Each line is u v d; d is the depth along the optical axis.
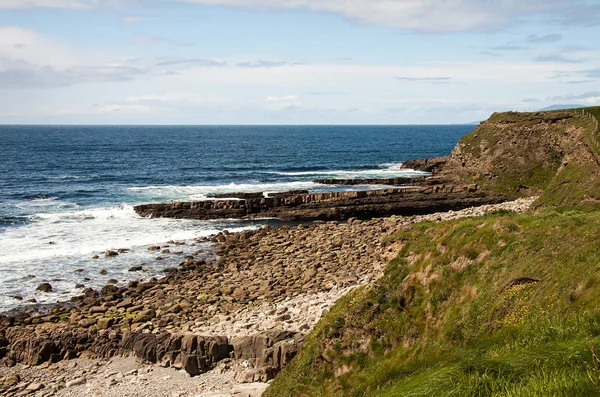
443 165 108.38
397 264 25.77
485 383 11.98
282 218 68.50
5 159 134.75
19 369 29.56
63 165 122.69
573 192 55.53
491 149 88.88
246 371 27.67
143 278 44.41
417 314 23.00
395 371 19.67
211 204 69.69
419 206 72.44
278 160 142.12
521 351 13.90
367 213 70.44
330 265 45.19
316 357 22.95
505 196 76.56
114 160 137.38
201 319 34.25
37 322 34.62
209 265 47.72
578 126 75.94
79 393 26.67
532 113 87.44
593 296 16.20
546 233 22.66
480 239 24.45
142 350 29.98
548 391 10.70
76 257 49.84
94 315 35.81
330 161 140.00
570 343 12.50
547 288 18.88
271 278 42.62
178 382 27.39
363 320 23.33
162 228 62.31
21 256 49.72
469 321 20.48
